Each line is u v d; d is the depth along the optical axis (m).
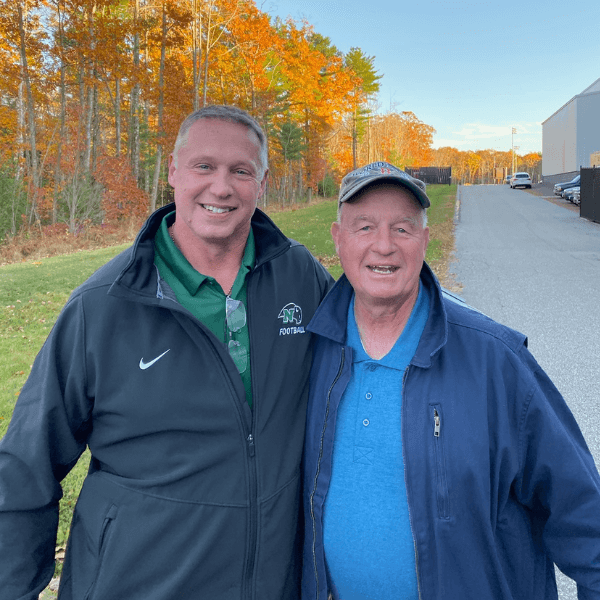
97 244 23.38
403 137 84.19
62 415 1.48
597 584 1.29
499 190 44.28
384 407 1.40
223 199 1.50
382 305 1.42
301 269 1.77
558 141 51.25
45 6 27.77
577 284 9.25
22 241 22.33
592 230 17.27
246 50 34.44
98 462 1.60
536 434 1.34
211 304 1.53
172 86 28.89
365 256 1.39
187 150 1.53
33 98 30.33
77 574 1.51
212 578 1.44
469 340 1.38
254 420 1.49
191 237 1.58
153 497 1.43
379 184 1.35
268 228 1.66
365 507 1.39
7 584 1.42
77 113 29.06
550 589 1.48
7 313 9.09
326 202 46.94
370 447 1.39
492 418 1.33
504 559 1.44
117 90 31.20
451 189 44.72
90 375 1.47
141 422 1.44
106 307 1.46
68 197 25.64
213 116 1.53
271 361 1.55
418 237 1.41
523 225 19.42
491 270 10.84
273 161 44.16
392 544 1.38
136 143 32.72
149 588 1.42
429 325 1.40
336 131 59.47
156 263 1.55
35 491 1.46
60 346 1.48
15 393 5.44
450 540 1.30
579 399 4.59
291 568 1.54
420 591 1.33
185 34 30.80
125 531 1.43
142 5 32.41
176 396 1.43
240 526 1.44
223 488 1.44
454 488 1.30
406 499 1.36
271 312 1.60
